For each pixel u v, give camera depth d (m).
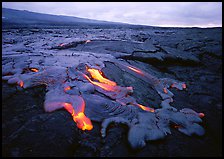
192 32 14.08
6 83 3.67
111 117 3.02
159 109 3.65
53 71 4.12
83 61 5.15
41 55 5.48
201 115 3.64
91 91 3.63
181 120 3.25
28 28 17.16
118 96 3.75
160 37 11.65
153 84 5.00
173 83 5.29
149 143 2.64
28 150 2.21
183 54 7.47
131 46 7.92
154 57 6.84
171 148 2.59
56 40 9.22
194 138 2.88
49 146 2.29
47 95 3.30
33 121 2.63
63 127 2.61
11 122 2.65
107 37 11.15
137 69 5.62
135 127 2.82
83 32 14.27
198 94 4.75
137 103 3.71
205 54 7.78
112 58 6.14
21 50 6.48
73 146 2.41
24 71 4.24
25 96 3.32
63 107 3.03
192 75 6.09
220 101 4.34
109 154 2.38
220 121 3.49
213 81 5.56
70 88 3.62
